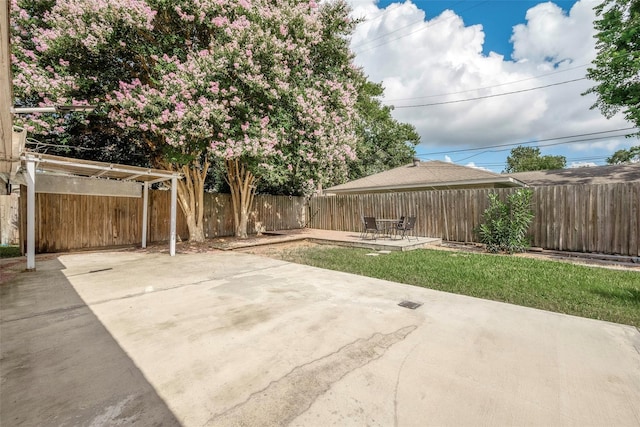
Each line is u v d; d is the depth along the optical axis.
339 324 3.07
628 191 6.46
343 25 8.96
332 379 2.10
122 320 3.22
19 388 2.02
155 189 10.95
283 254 7.76
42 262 6.64
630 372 2.19
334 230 13.52
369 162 24.09
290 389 1.99
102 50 6.86
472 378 2.11
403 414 1.75
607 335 2.80
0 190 7.68
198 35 7.93
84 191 7.97
